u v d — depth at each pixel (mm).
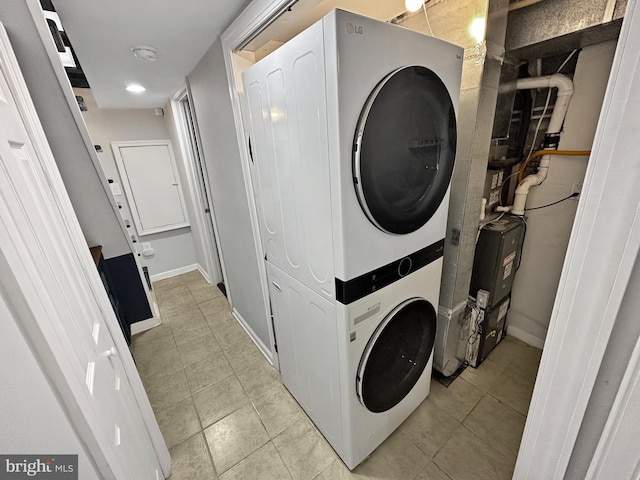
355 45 768
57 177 1127
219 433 1587
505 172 1904
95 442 602
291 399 1777
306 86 885
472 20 1204
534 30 1415
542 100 1753
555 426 635
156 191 3516
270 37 1290
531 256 1975
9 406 477
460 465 1350
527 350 2045
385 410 1336
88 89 2861
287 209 1190
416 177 1055
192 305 3045
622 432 514
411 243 1163
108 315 1161
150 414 1296
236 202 1981
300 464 1396
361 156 850
